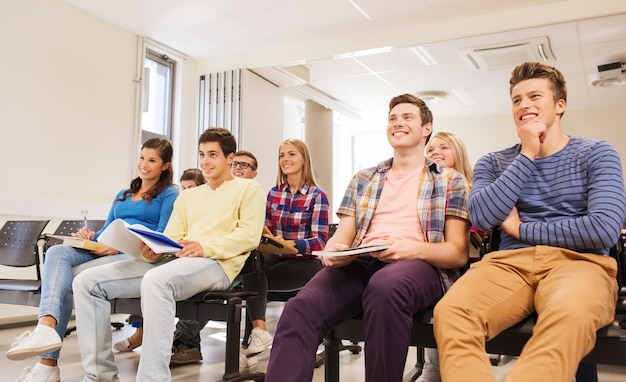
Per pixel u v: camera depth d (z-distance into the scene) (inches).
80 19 167.6
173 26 184.2
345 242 64.6
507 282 48.3
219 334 129.3
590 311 39.8
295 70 224.7
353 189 68.0
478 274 49.2
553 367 37.3
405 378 83.6
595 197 49.3
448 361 41.2
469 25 177.5
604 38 181.6
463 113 290.2
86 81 168.4
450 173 62.2
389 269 51.1
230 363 71.1
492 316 45.3
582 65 208.8
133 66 187.0
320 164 276.8
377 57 206.8
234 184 83.7
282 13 175.0
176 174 209.2
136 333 105.9
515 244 53.9
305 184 103.0
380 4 167.9
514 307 46.9
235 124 211.5
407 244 54.7
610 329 42.6
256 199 81.7
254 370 84.8
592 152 52.5
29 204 146.3
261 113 223.1
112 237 70.8
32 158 150.9
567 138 56.4
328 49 200.1
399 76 232.7
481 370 39.8
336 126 337.7
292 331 49.8
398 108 65.5
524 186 55.4
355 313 56.2
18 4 148.6
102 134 173.0
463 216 58.6
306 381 48.8
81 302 70.2
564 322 39.3
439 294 55.2
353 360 101.7
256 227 80.0
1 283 96.5
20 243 107.0
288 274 89.5
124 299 79.0
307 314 50.6
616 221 47.3
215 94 218.5
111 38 178.9
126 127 182.2
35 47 152.9
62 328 78.2
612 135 262.5
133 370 88.9
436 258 54.7
